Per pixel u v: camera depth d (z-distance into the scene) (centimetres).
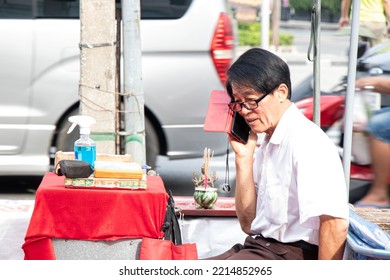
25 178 1381
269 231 585
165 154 1185
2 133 1173
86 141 686
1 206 788
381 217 719
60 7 1181
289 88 583
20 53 1170
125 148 815
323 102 1217
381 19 1127
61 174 677
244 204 629
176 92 1174
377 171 1123
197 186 761
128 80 806
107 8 793
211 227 750
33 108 1174
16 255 750
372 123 1118
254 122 583
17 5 1176
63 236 628
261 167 620
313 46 764
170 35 1170
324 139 570
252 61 576
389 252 550
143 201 630
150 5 1174
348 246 591
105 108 800
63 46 1176
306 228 573
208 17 1177
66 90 1174
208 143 1192
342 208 552
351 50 701
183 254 623
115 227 629
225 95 653
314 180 554
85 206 627
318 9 755
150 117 1177
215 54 1177
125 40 805
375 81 1119
